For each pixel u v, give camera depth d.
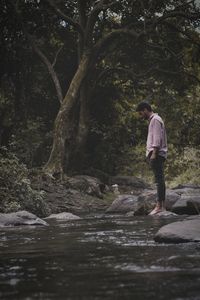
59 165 17.41
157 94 23.64
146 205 10.38
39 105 22.95
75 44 22.55
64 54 22.72
